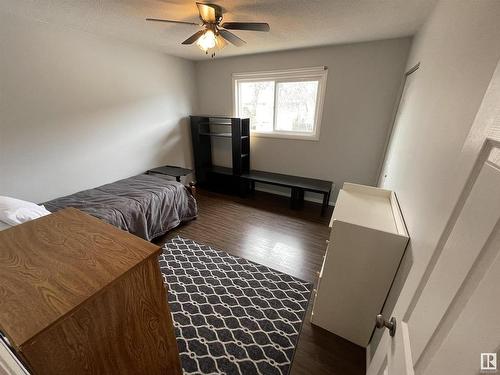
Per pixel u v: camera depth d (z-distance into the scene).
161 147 3.81
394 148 2.33
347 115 3.22
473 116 0.77
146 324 0.84
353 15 2.03
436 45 1.49
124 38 2.85
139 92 3.30
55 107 2.45
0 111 2.09
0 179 2.17
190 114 4.26
